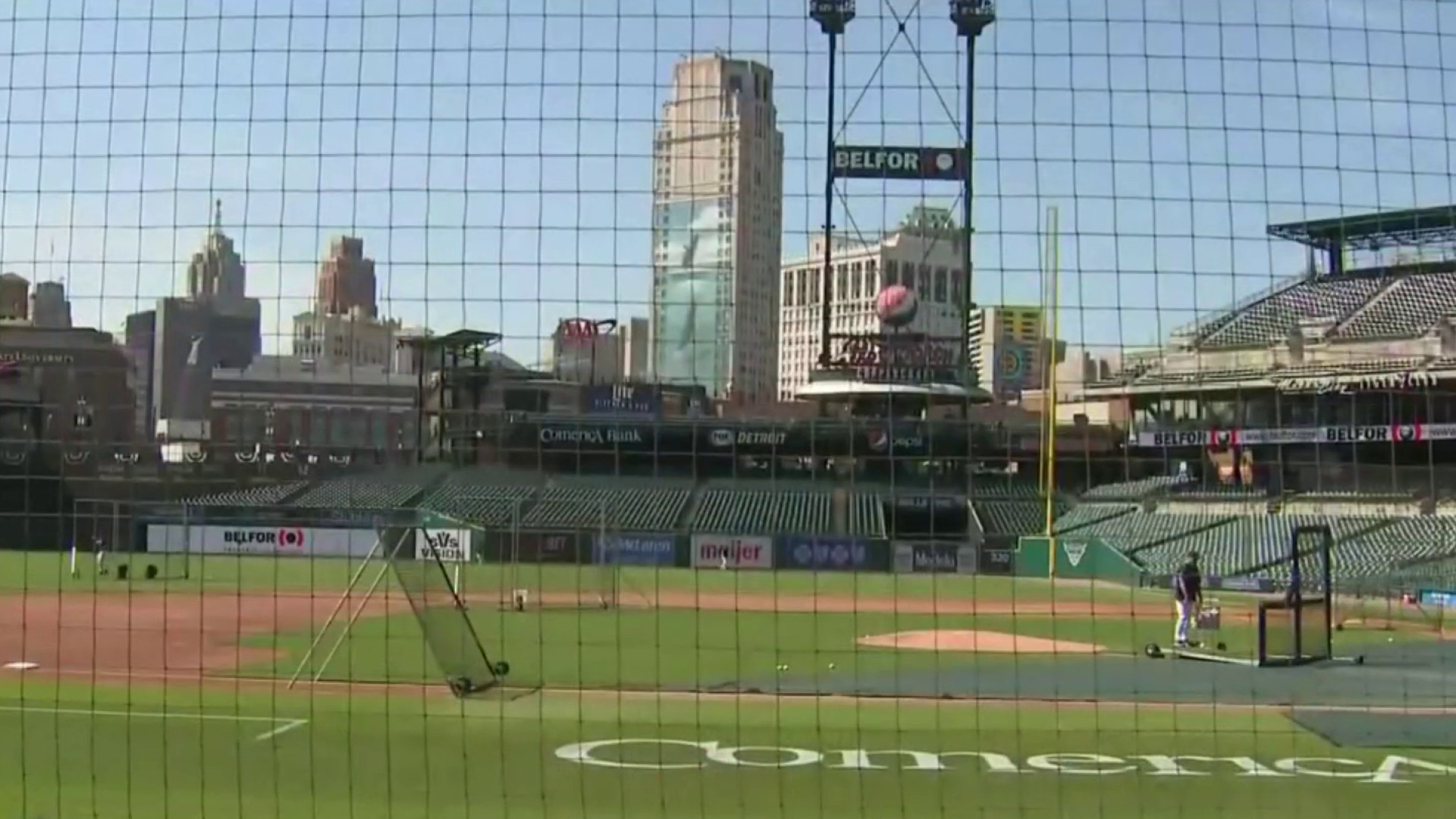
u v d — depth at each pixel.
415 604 17.53
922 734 13.57
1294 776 11.61
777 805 10.57
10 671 17.52
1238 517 25.80
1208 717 14.74
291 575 33.06
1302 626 20.83
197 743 12.89
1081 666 19.78
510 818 10.09
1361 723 14.19
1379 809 10.46
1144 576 28.58
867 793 10.97
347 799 10.62
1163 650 21.67
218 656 19.66
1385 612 29.14
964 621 26.11
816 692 15.98
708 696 16.17
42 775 11.48
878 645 22.11
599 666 19.28
